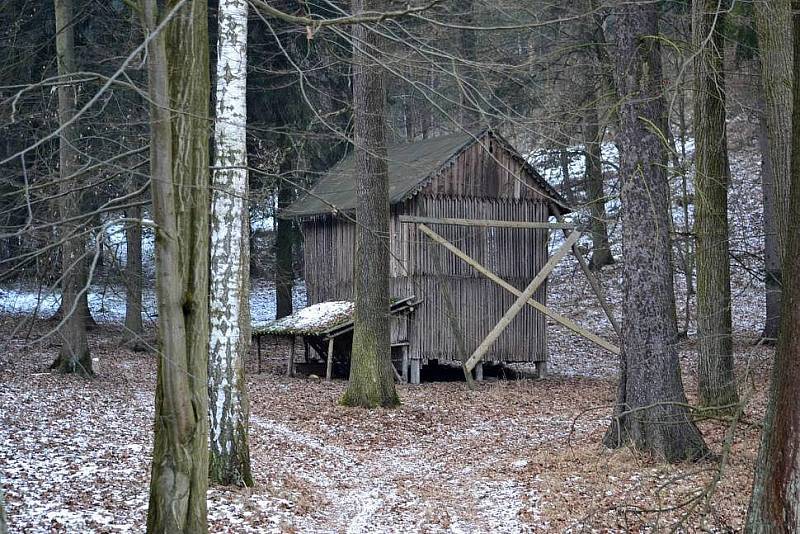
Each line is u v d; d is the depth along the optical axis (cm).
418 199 2522
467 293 2577
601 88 1934
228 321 1179
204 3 711
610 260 3847
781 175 1162
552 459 1434
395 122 3581
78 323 2125
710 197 1566
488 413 1984
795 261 699
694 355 2641
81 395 1886
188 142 691
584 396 2212
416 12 659
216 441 1181
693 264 1959
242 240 1165
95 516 972
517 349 2628
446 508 1169
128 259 2406
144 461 1302
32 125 1644
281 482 1270
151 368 2444
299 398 2148
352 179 2792
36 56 2089
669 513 1079
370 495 1255
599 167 2734
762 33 1172
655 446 1327
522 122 832
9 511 958
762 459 710
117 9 2262
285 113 2664
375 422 1867
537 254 2691
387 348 2052
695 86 1558
